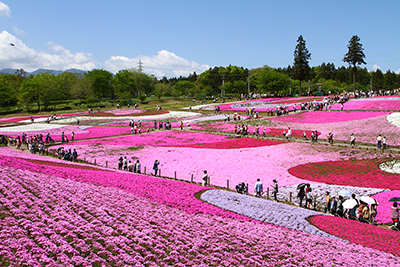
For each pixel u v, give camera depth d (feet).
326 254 41.22
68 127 219.20
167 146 147.95
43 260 29.99
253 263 35.91
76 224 39.40
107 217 43.50
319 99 279.08
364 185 83.82
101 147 148.15
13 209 39.86
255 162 114.62
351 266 37.55
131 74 514.27
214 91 583.58
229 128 188.96
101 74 489.26
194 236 41.78
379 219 63.57
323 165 106.32
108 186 61.31
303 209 66.49
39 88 375.45
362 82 649.20
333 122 176.76
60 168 72.49
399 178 87.10
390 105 197.57
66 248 32.91
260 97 362.53
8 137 180.45
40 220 38.65
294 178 95.40
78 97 524.11
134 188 62.95
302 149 128.26
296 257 38.81
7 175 54.60
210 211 54.90
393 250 44.65
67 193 51.08
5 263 28.60
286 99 305.94
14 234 34.04
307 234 48.93
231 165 111.65
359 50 318.65
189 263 33.96
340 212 67.56
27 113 366.02
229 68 634.02
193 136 170.60
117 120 258.16
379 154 111.34
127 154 132.87
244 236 44.21
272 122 193.88
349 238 49.11
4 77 499.92
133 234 39.17
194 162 116.16
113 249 34.78
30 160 85.25
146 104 408.67
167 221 45.83
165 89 528.22
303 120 190.90
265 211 59.88
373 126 153.79
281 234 47.19
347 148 123.65
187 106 346.74
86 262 30.99
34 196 46.57
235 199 67.00
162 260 34.14
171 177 99.19
